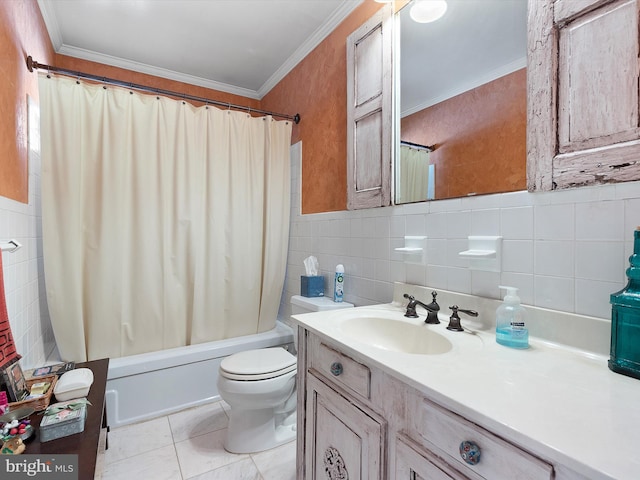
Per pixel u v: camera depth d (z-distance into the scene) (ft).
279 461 4.80
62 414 3.06
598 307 2.69
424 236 4.36
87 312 5.88
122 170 6.09
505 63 3.45
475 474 1.81
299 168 7.68
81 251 5.81
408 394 2.31
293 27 6.70
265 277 7.62
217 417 5.95
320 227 6.74
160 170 6.45
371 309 4.40
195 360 6.29
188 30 6.81
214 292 7.04
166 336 6.51
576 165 2.78
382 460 2.52
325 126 6.71
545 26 2.99
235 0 5.91
